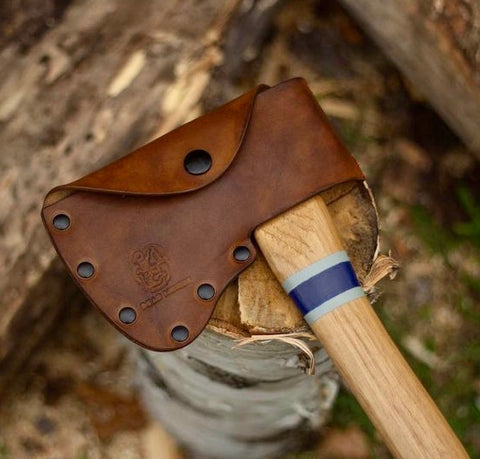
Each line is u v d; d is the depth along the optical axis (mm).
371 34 902
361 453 859
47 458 857
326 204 554
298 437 840
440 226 919
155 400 822
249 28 854
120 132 762
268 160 529
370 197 555
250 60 918
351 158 544
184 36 780
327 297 509
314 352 583
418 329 896
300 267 515
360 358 503
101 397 870
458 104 802
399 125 944
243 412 733
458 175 931
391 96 951
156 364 723
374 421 503
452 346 893
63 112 754
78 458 859
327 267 514
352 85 955
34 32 764
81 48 764
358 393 504
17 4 768
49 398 868
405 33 802
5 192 742
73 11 770
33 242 749
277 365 597
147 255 520
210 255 521
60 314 847
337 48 964
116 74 765
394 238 914
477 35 705
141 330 517
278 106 539
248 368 612
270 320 531
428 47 775
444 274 910
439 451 493
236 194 524
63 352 877
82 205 523
